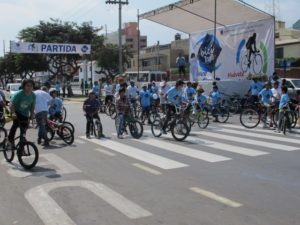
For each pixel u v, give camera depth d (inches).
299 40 2087.8
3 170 368.5
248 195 276.5
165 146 480.4
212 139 532.1
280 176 329.7
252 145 481.7
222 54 1090.1
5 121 675.4
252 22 992.9
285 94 588.4
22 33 2139.5
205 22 1123.9
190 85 682.2
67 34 2122.3
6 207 261.4
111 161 399.9
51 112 552.1
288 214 237.9
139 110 798.5
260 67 972.6
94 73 2770.7
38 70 2207.2
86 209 253.3
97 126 561.3
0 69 3641.7
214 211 244.5
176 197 274.5
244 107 890.7
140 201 267.3
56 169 368.2
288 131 601.6
